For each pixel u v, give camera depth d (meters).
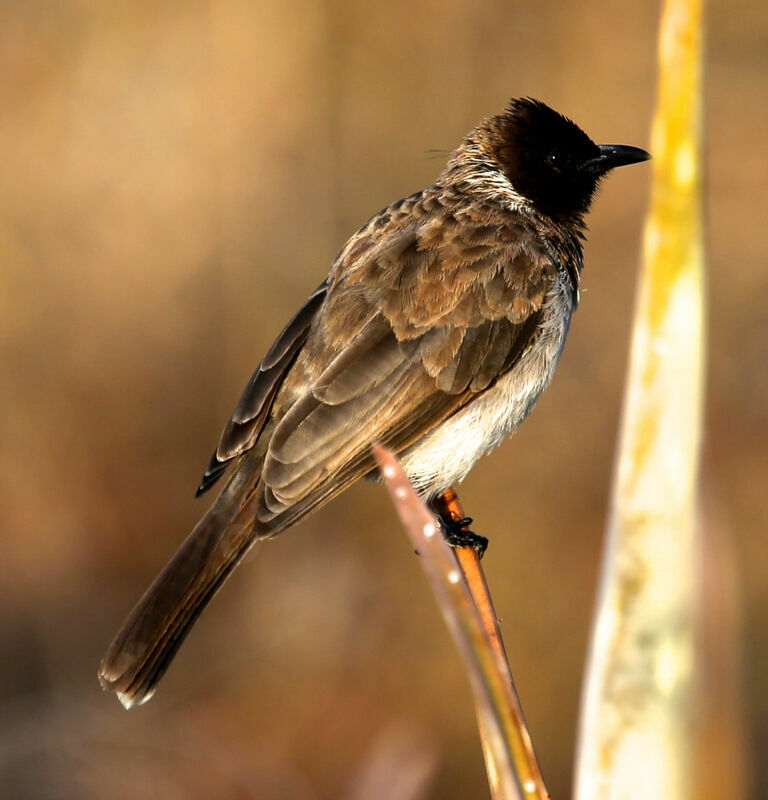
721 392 16.09
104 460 14.83
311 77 16.83
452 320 6.89
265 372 6.89
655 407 2.25
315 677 12.18
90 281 16.02
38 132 16.56
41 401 15.19
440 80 17.53
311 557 13.26
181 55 16.72
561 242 7.75
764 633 13.47
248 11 16.64
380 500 13.55
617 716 2.17
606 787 2.16
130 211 16.22
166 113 16.59
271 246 16.22
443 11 17.50
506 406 7.18
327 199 16.59
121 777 10.18
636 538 2.20
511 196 7.72
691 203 2.28
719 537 2.16
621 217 16.81
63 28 16.98
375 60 17.28
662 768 2.14
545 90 17.92
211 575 6.36
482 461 14.40
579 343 16.03
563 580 13.65
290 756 11.05
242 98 16.59
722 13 18.86
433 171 17.31
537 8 17.89
